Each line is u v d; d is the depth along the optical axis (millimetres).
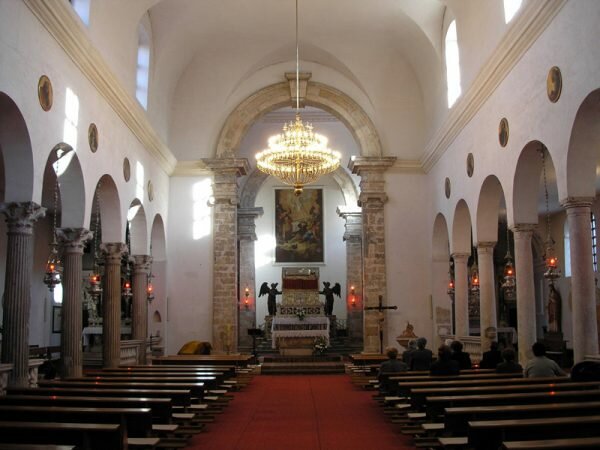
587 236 11367
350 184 33969
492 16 15133
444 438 7438
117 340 17266
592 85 10188
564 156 11414
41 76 11789
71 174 14156
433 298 23484
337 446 9578
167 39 20984
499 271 30938
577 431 6242
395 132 24438
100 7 15164
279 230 36312
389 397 11688
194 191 24281
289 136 18812
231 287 23656
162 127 22891
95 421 7066
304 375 21750
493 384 9828
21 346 11461
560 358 23297
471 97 16703
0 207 11500
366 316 23578
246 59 24078
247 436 10352
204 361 17828
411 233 24141
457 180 19391
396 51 24031
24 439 6148
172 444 9102
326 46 23672
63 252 14625
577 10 10688
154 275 23344
